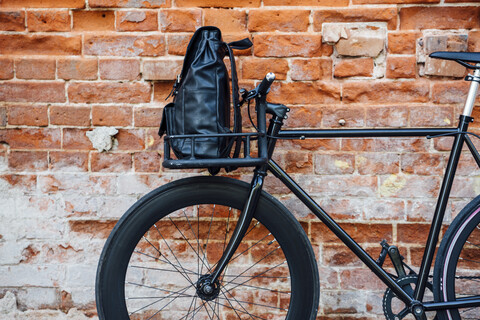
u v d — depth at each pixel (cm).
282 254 199
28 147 194
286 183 170
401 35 187
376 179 192
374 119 190
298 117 191
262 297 200
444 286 169
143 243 200
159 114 193
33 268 197
